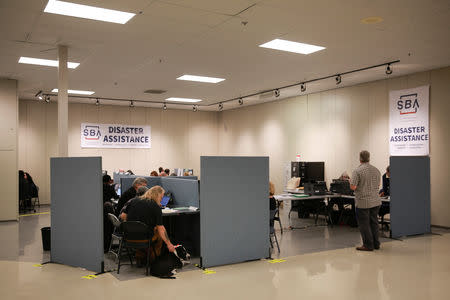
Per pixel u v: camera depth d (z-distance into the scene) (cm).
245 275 471
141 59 723
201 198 501
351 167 988
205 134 1523
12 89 902
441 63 756
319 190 831
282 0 452
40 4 466
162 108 1433
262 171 548
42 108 1243
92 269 492
